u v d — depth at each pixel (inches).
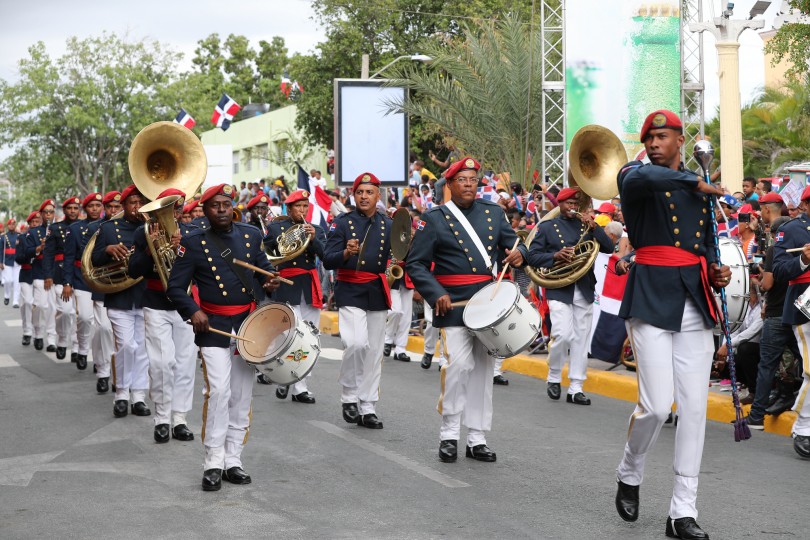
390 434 368.2
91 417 410.9
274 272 296.5
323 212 653.9
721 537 241.0
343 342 382.6
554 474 304.8
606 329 490.3
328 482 296.5
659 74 809.5
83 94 2222.0
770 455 335.0
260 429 378.0
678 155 241.6
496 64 935.0
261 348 282.4
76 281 541.6
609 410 422.3
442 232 320.2
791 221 345.7
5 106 2256.4
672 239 238.4
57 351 606.2
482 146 942.4
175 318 361.4
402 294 589.0
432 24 1408.7
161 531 248.1
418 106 911.7
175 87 2289.6
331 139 1489.9
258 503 273.9
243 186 1301.7
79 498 281.7
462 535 242.1
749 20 821.9
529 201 683.4
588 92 813.9
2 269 1051.3
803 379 345.7
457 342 317.7
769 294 364.5
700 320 238.5
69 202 567.8
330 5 1416.1
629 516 250.5
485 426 325.7
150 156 379.6
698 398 237.3
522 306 303.9
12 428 388.5
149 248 344.5
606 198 433.4
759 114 1026.7
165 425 360.8
